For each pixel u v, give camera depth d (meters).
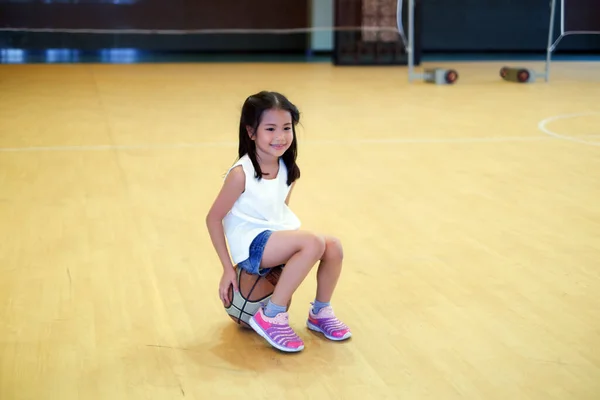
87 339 2.79
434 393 2.40
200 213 4.30
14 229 4.03
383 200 4.59
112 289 3.24
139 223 4.13
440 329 2.86
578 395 2.38
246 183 2.65
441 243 3.82
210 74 11.65
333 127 7.08
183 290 3.24
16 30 13.12
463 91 9.77
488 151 5.98
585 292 3.20
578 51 15.23
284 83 10.65
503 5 14.77
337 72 12.15
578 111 7.99
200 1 14.03
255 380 2.49
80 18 13.65
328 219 4.22
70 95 9.18
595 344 2.73
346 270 3.46
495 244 3.80
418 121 7.41
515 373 2.52
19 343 2.75
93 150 6.02
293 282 2.63
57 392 2.42
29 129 6.92
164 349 2.71
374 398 2.38
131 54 14.21
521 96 9.23
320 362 2.61
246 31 14.14
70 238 3.89
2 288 3.25
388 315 2.98
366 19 13.03
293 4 14.36
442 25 14.73
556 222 4.15
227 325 2.90
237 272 2.78
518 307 3.05
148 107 8.30
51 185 4.92
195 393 2.41
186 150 6.04
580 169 5.36
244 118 2.62
